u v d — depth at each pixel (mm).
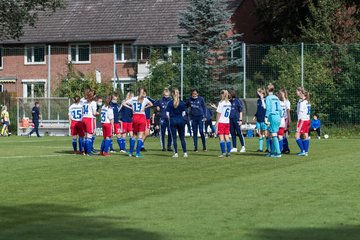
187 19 62125
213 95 53594
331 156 31203
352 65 49812
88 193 19078
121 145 35000
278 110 31047
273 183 21047
